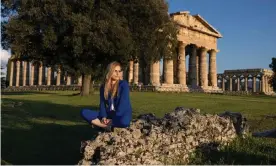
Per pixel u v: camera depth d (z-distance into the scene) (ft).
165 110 79.92
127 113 28.53
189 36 258.16
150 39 125.18
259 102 126.82
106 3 114.32
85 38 110.73
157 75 230.89
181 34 249.55
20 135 42.80
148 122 34.35
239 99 146.41
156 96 137.90
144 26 122.42
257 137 43.96
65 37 111.75
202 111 82.94
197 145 35.04
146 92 182.60
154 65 229.25
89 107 83.92
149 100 112.98
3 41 121.19
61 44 118.21
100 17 113.09
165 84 227.20
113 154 27.30
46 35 111.34
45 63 132.16
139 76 272.72
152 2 116.78
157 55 133.08
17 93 166.40
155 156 30.19
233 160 32.68
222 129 39.04
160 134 31.83
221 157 33.99
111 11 115.03
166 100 115.65
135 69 245.24
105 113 28.99
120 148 27.84
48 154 33.88
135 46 123.13
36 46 122.31
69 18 107.76
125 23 117.91
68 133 45.03
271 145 39.73
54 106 83.61
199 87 260.62
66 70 123.85
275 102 132.67
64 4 109.81
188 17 258.57
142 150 29.40
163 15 123.03
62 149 36.04
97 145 28.37
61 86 269.64
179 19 250.78
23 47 117.80
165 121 34.68
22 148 36.04
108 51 111.86
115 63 29.22
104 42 108.78
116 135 28.94
